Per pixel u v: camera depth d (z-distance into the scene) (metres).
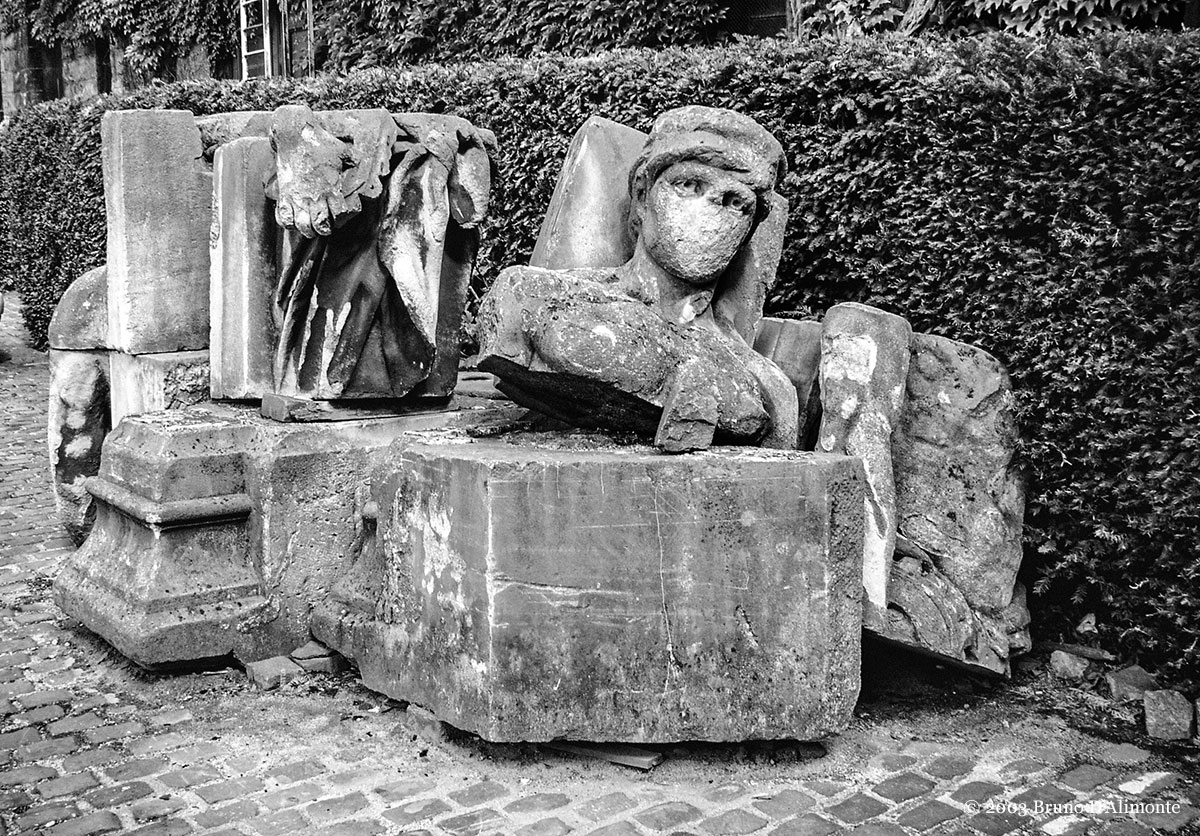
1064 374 4.89
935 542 4.67
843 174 5.62
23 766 3.88
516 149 7.71
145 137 5.54
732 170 4.20
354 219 4.77
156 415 5.07
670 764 3.95
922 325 5.42
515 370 4.11
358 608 4.60
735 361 4.30
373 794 3.70
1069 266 4.87
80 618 4.87
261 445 4.78
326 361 4.87
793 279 5.95
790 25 8.76
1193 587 4.63
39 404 10.46
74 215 12.00
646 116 6.82
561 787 3.78
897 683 4.74
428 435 4.39
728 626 3.87
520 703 3.82
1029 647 4.80
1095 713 4.57
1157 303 4.64
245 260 5.07
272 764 3.91
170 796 3.67
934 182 5.30
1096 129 4.75
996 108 5.04
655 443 4.00
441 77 8.34
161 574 4.60
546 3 10.69
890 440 4.51
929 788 3.86
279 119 4.58
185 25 17.72
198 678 4.64
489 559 3.77
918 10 7.73
